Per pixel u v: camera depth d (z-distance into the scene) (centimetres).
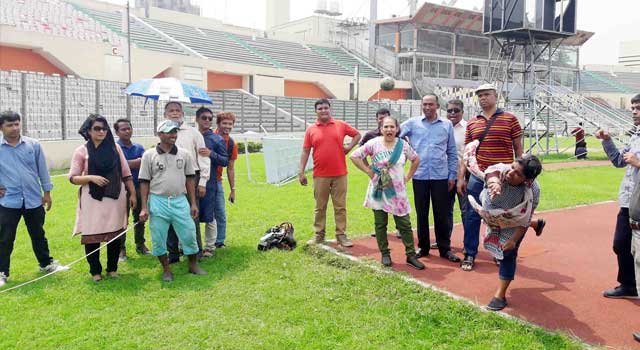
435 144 630
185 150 587
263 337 433
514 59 2345
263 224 836
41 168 591
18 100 1411
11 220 563
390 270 587
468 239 604
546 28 2052
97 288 546
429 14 3994
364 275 575
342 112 3180
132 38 3123
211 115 671
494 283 554
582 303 500
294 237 743
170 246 638
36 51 2345
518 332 436
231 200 731
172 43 3388
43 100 1482
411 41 4128
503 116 589
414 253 610
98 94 1642
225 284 558
